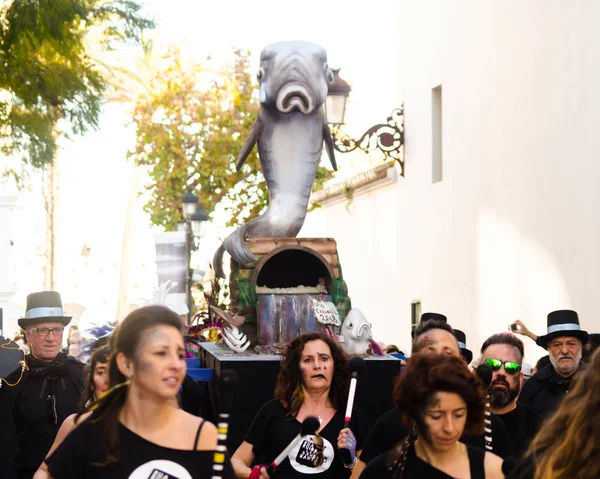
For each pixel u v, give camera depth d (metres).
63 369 8.15
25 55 12.66
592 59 12.53
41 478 4.91
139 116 25.30
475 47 15.63
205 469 4.58
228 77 25.27
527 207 14.12
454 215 16.44
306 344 7.03
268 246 9.26
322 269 9.31
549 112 13.54
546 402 8.16
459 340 9.07
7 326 16.22
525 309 14.16
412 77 18.30
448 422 4.67
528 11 13.98
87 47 14.25
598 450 4.30
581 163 12.79
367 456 6.00
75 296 48.47
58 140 14.12
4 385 7.46
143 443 4.55
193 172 25.11
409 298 18.66
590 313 12.54
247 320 9.08
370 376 8.40
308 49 9.38
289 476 6.79
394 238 19.83
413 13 18.22
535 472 4.50
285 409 7.05
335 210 23.67
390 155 18.84
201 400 8.79
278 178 9.53
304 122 9.55
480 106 15.48
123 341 4.55
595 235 12.45
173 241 19.95
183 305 12.55
